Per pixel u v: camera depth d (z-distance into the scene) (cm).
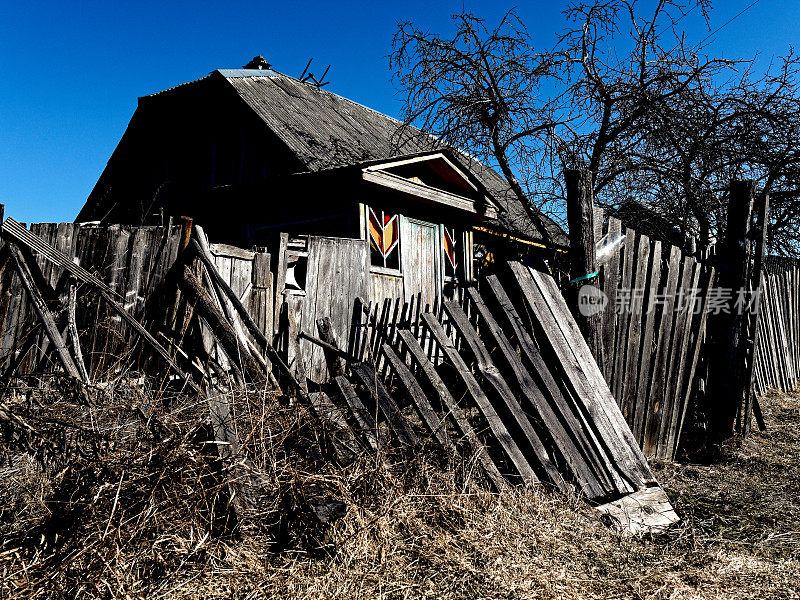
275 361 378
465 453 337
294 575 236
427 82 1058
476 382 369
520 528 292
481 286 426
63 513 239
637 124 1052
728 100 1055
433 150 966
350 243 661
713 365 539
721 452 500
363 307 630
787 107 1060
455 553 262
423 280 1010
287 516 260
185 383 352
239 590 224
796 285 917
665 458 489
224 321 383
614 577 263
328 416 327
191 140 1241
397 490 290
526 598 236
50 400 328
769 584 264
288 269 587
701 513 357
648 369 475
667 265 495
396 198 969
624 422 402
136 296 460
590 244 422
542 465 350
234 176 1144
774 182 1133
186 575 228
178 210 1204
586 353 409
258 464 277
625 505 351
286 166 1045
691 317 521
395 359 380
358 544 252
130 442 272
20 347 454
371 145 1188
